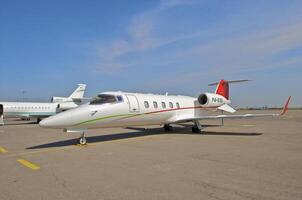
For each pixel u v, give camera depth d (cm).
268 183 570
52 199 489
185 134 1645
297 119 3416
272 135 1510
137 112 1447
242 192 513
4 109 3028
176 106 1739
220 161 798
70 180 612
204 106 1989
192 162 788
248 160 809
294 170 679
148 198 487
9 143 1335
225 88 2206
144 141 1317
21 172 698
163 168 717
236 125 2411
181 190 529
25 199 491
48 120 1116
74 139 1455
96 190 537
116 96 1371
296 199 474
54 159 873
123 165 762
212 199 477
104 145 1197
